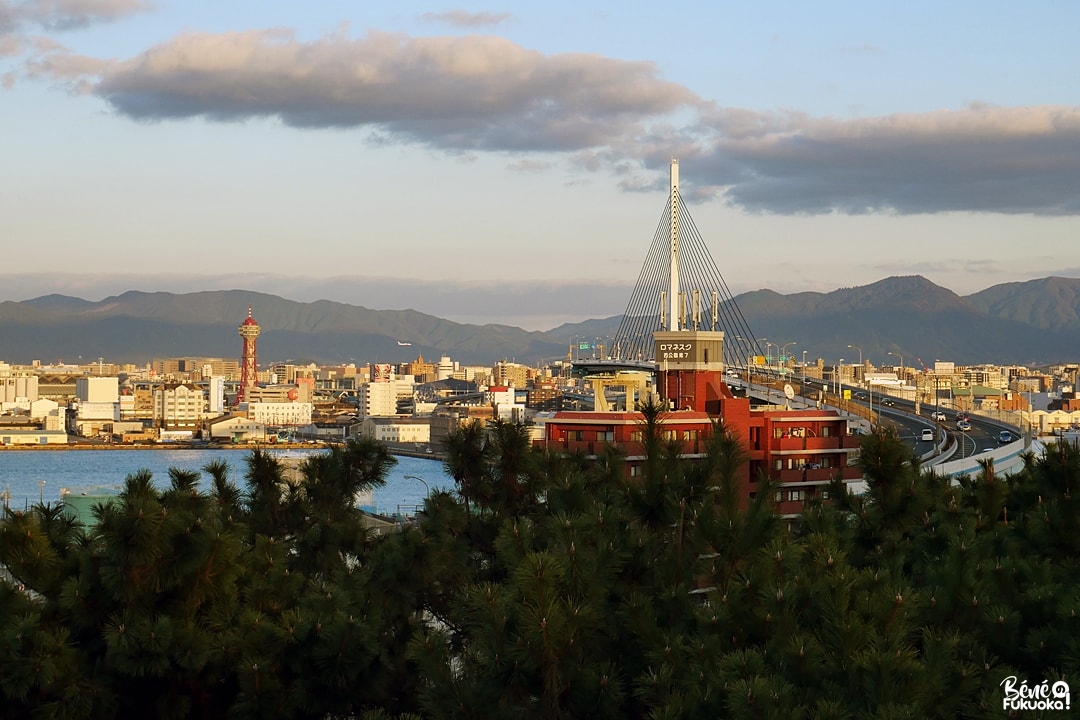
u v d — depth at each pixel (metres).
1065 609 27.91
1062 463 38.38
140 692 31.12
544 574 27.05
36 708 28.84
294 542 42.88
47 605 31.19
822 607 26.53
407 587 38.00
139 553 30.30
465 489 44.41
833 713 22.88
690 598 30.22
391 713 35.22
